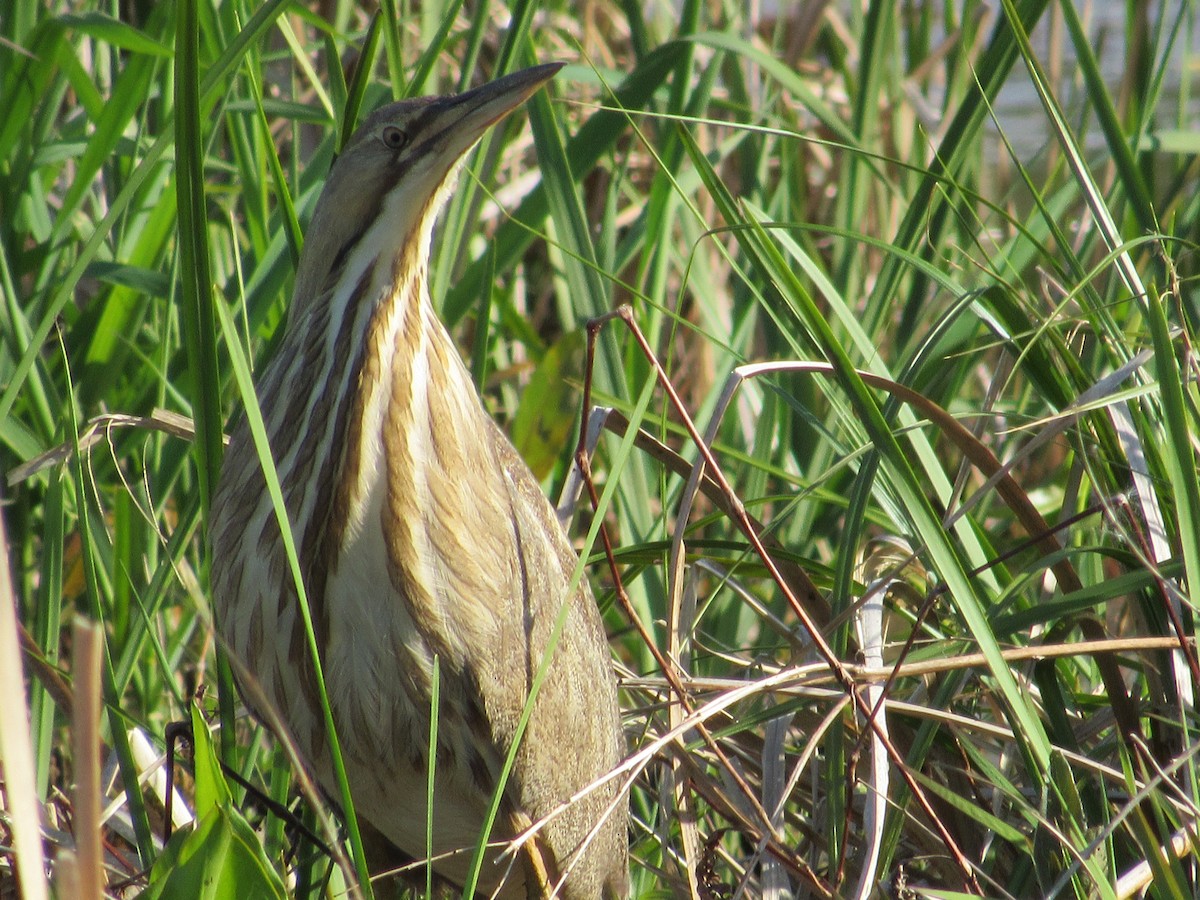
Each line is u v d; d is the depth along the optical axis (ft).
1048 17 36.04
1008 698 14.57
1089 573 19.11
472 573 14.67
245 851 12.26
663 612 21.29
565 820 16.38
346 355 14.40
